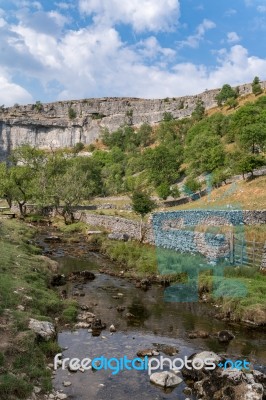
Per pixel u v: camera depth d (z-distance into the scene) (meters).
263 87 139.00
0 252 19.17
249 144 53.16
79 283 18.61
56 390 8.95
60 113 180.25
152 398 8.85
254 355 11.20
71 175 45.84
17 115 169.75
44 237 32.09
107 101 182.00
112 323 13.62
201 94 164.12
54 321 13.05
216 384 8.91
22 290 14.09
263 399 8.38
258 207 28.98
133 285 18.50
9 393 8.06
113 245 26.33
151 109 171.25
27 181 49.88
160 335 12.66
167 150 72.75
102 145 151.50
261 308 13.91
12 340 10.07
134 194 29.95
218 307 15.33
